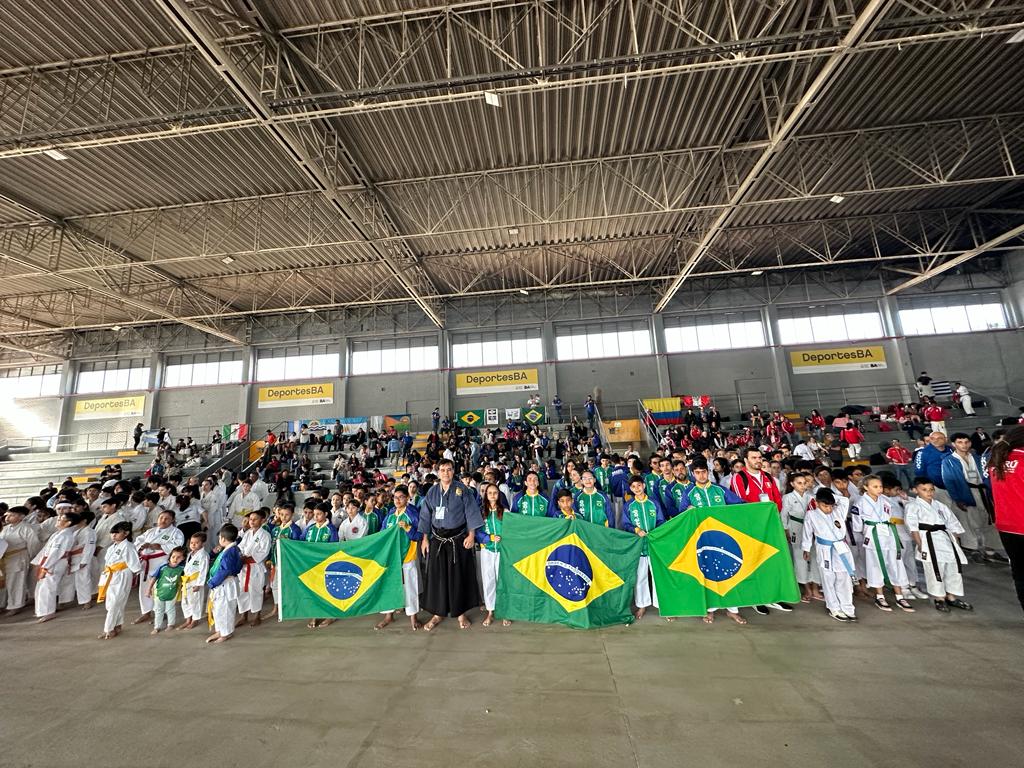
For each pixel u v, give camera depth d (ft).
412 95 30.86
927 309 66.80
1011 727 9.43
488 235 53.47
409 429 71.05
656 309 70.38
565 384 72.69
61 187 38.68
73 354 79.05
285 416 74.49
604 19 25.73
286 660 14.62
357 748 9.72
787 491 21.47
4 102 28.91
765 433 52.31
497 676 12.78
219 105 30.27
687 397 66.74
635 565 17.06
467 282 67.72
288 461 59.31
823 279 69.21
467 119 33.78
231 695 12.37
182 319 59.98
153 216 43.57
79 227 44.83
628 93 32.01
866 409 59.67
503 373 73.67
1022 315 62.75
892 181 45.80
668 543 17.12
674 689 11.58
